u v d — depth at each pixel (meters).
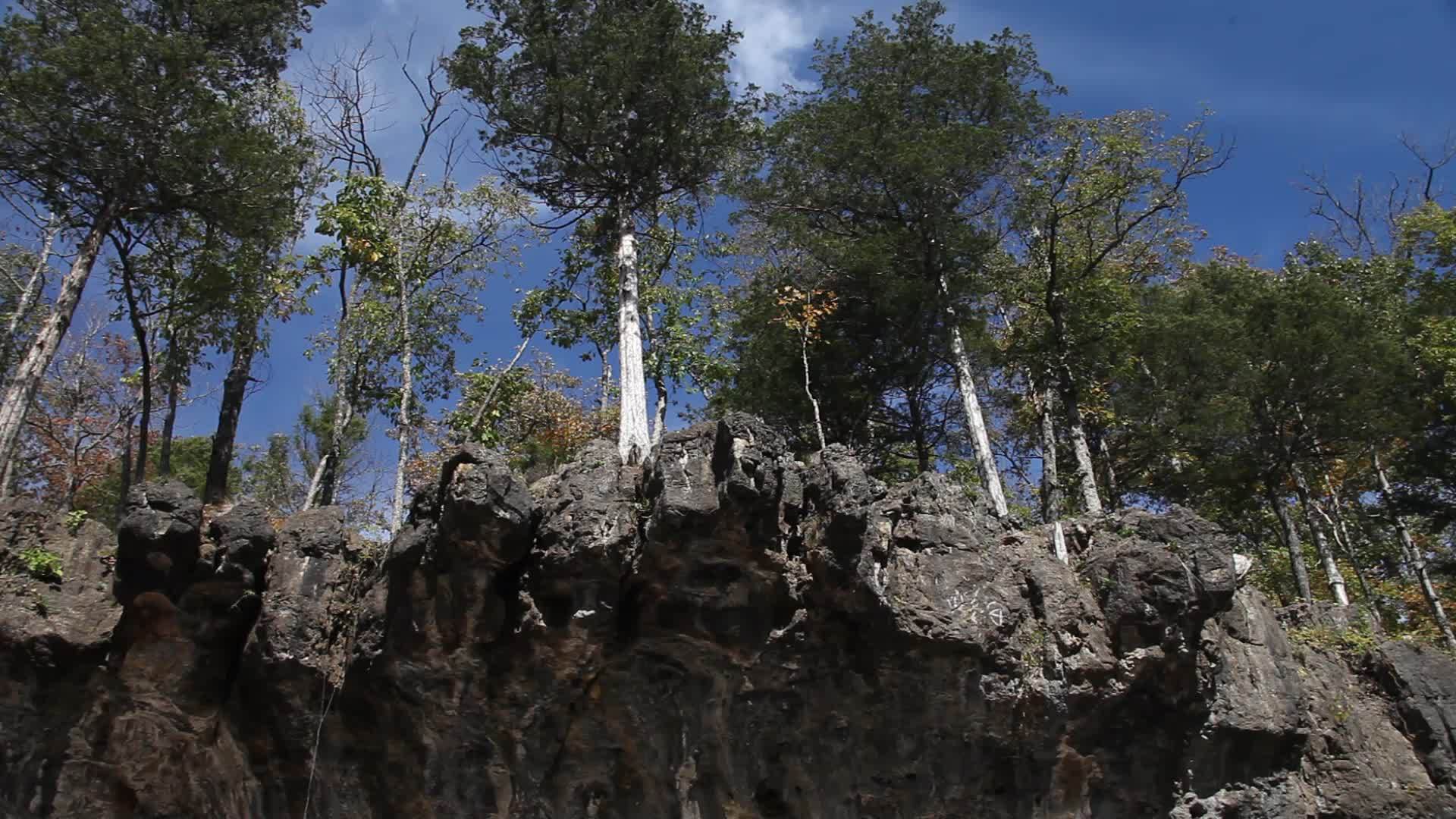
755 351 36.34
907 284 32.59
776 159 33.50
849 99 33.16
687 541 17.88
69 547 20.33
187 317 32.22
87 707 19.22
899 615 18.67
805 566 18.50
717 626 18.75
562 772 19.67
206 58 27.89
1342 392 33.16
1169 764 20.31
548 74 30.30
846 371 36.44
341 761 19.44
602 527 18.19
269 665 18.62
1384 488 37.94
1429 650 25.34
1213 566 20.23
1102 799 20.31
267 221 30.70
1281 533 43.59
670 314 37.25
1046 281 35.97
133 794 19.81
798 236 33.12
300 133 34.59
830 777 19.81
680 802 19.69
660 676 19.30
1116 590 20.06
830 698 19.47
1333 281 37.72
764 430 18.17
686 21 30.78
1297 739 21.28
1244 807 20.58
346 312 34.66
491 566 17.98
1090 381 36.56
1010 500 42.41
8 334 33.75
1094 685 19.58
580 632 18.19
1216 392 33.91
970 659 19.00
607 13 30.75
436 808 19.38
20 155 26.92
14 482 38.53
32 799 19.17
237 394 33.41
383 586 19.08
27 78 25.25
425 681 18.67
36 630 18.73
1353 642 25.17
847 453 18.69
